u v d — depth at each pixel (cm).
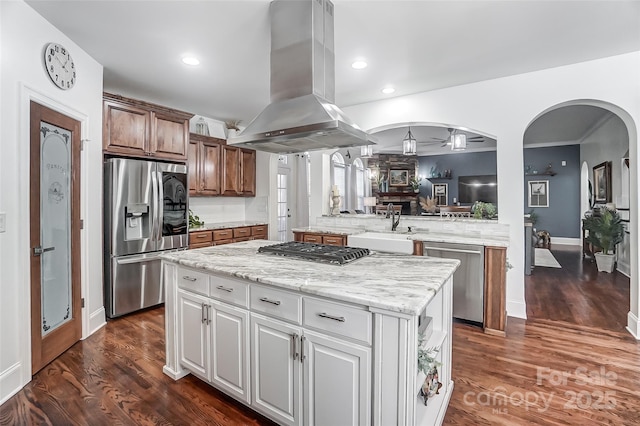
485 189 967
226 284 184
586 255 645
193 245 413
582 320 323
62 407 185
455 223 368
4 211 193
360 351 134
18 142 203
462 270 310
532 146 870
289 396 159
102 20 232
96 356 246
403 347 124
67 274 257
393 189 1028
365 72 324
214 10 221
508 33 251
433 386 167
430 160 1030
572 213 834
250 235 499
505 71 324
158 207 354
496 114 343
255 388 173
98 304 300
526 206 883
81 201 274
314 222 476
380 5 215
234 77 341
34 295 217
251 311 173
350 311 136
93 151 292
